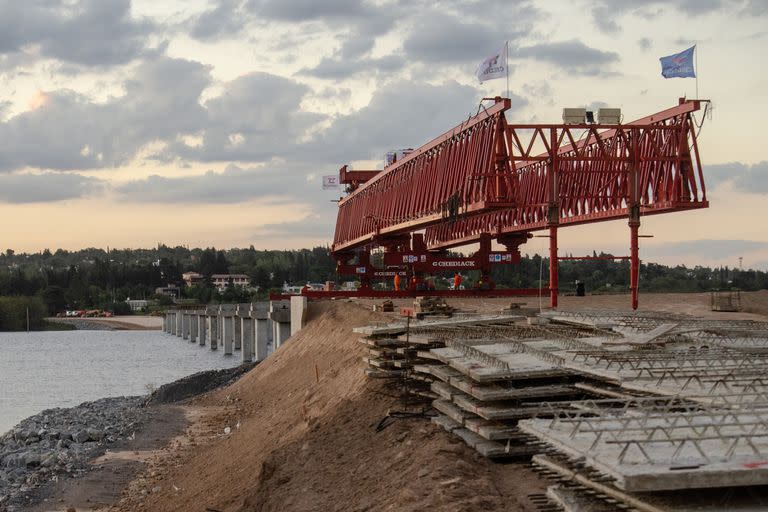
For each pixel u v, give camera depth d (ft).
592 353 61.41
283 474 73.82
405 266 217.97
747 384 50.78
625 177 164.76
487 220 232.32
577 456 37.45
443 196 174.70
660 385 51.13
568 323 89.20
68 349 465.06
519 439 56.54
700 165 145.38
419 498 52.03
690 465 35.04
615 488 38.17
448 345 75.82
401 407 78.79
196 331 533.55
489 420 59.88
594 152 180.24
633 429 39.01
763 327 83.30
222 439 120.98
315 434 81.00
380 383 90.02
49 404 215.31
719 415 39.88
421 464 57.93
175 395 191.52
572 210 190.08
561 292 307.99
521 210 217.97
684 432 40.45
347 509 58.34
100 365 339.77
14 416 191.93
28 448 132.67
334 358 135.33
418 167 195.52
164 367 326.65
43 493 100.58
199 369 315.17
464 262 217.56
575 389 57.52
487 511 47.37
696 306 164.86
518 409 56.65
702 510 35.42
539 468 52.37
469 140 162.30
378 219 227.20
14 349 469.16
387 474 61.46
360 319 158.81
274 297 250.57
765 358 60.85
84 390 247.91
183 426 138.92
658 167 152.56
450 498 49.70
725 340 73.10
